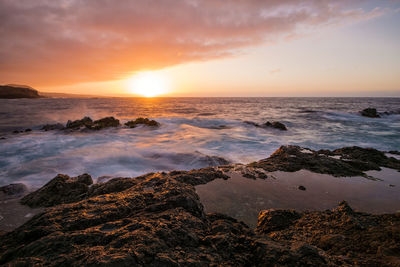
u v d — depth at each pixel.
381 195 5.89
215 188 6.43
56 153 12.50
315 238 3.57
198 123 26.14
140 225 2.91
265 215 4.53
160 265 2.21
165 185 4.77
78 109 49.09
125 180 6.13
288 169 8.09
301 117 33.66
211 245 2.74
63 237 2.57
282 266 2.39
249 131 21.03
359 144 15.45
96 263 2.10
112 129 21.62
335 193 6.05
